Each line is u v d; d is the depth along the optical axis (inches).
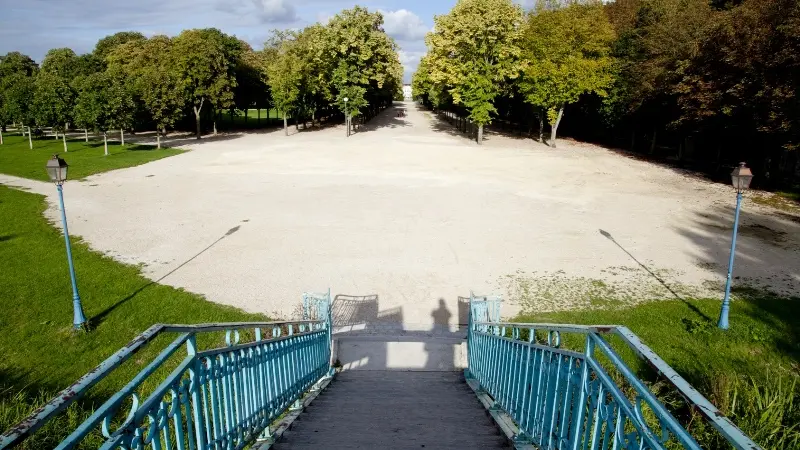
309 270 629.0
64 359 417.4
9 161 1376.7
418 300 551.5
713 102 1089.4
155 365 104.7
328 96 2052.2
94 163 1343.5
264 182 1131.3
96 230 773.3
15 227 777.6
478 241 739.4
